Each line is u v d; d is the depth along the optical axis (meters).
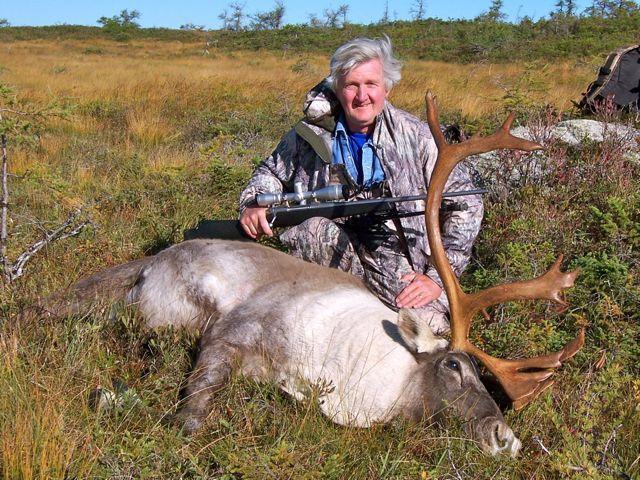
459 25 41.81
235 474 3.16
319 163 4.77
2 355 3.70
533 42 32.81
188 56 39.94
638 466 3.33
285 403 3.78
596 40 31.66
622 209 5.32
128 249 5.70
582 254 5.19
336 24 51.56
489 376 3.81
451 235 4.61
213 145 9.02
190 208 6.65
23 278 4.91
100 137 11.55
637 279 4.82
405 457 3.38
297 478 3.05
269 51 41.97
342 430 3.58
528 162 6.39
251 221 4.52
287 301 4.05
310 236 4.53
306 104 4.78
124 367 3.96
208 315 4.24
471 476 3.26
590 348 4.20
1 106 5.44
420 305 4.20
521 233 5.41
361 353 3.74
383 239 4.58
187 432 3.53
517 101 9.60
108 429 3.41
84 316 4.31
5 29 66.00
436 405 3.54
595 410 3.46
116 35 62.19
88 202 6.87
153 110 14.32
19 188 7.06
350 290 4.16
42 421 3.21
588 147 6.85
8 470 3.03
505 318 4.43
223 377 3.85
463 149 3.69
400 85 17.31
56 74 23.55
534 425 3.62
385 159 4.64
